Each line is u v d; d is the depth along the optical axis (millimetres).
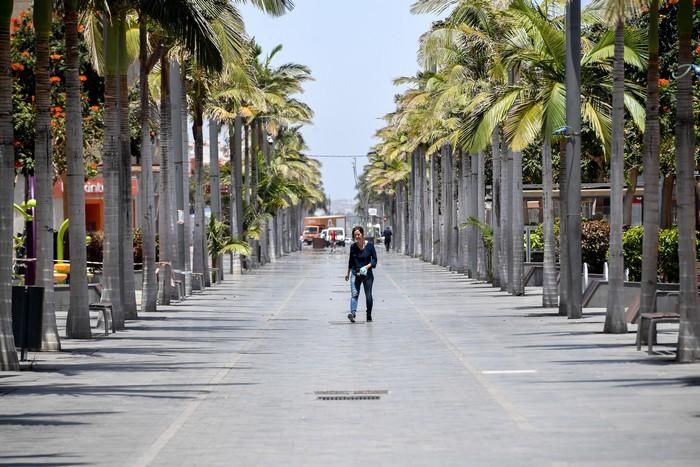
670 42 81812
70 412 30750
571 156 63219
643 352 45031
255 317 69125
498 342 50438
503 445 24719
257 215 158500
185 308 78688
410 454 23812
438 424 27797
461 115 112500
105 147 60062
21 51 93375
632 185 115875
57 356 46094
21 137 91688
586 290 75688
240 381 37344
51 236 48625
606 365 40562
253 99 115625
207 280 110938
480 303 81188
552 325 60188
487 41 83188
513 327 59094
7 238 41156
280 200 190500
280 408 31047
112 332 57531
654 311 48406
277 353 46750
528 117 69500
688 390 33500
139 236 111625
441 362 42344
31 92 94125
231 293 99125
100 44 63969
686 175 41250
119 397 33688
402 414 29547
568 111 62906
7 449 25234
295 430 27281
